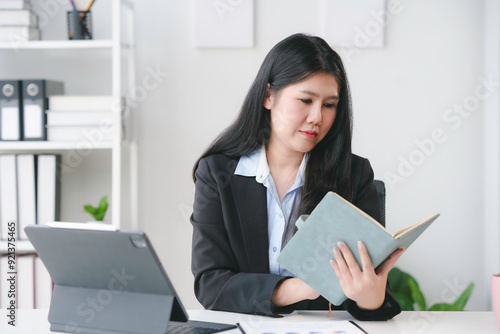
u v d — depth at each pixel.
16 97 2.51
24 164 2.52
